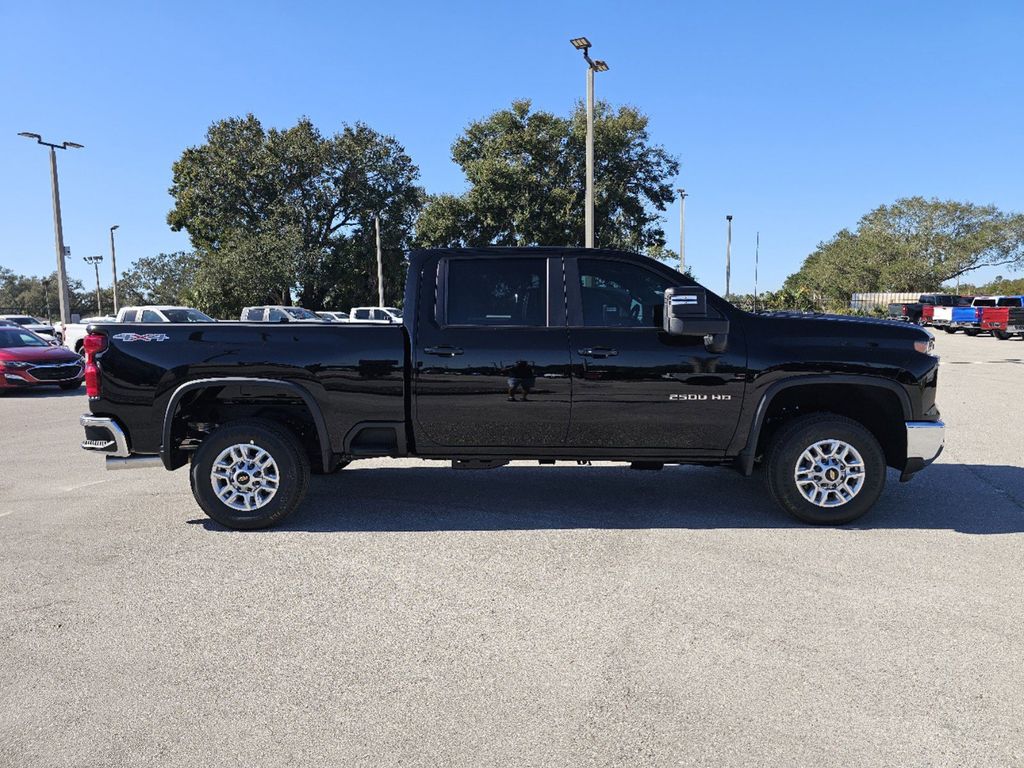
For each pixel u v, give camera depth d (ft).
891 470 22.45
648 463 17.39
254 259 134.10
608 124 129.90
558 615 12.12
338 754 8.43
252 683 10.05
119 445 16.93
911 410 16.55
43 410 39.86
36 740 8.75
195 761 8.33
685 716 9.15
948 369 56.29
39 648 11.11
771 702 9.43
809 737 8.68
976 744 8.52
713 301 16.84
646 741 8.63
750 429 16.57
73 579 13.91
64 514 18.39
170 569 14.40
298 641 11.29
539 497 19.57
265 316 90.68
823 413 16.88
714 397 16.43
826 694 9.61
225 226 150.00
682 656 10.67
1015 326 103.45
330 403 16.72
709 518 17.53
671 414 16.51
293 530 16.84
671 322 15.55
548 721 9.07
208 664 10.59
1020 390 42.42
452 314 16.81
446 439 16.92
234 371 16.65
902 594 12.85
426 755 8.40
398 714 9.26
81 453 27.07
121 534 16.66
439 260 17.04
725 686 9.84
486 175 127.85
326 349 16.63
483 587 13.37
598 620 11.91
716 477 21.81
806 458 16.65
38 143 94.32
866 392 17.12
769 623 11.73
